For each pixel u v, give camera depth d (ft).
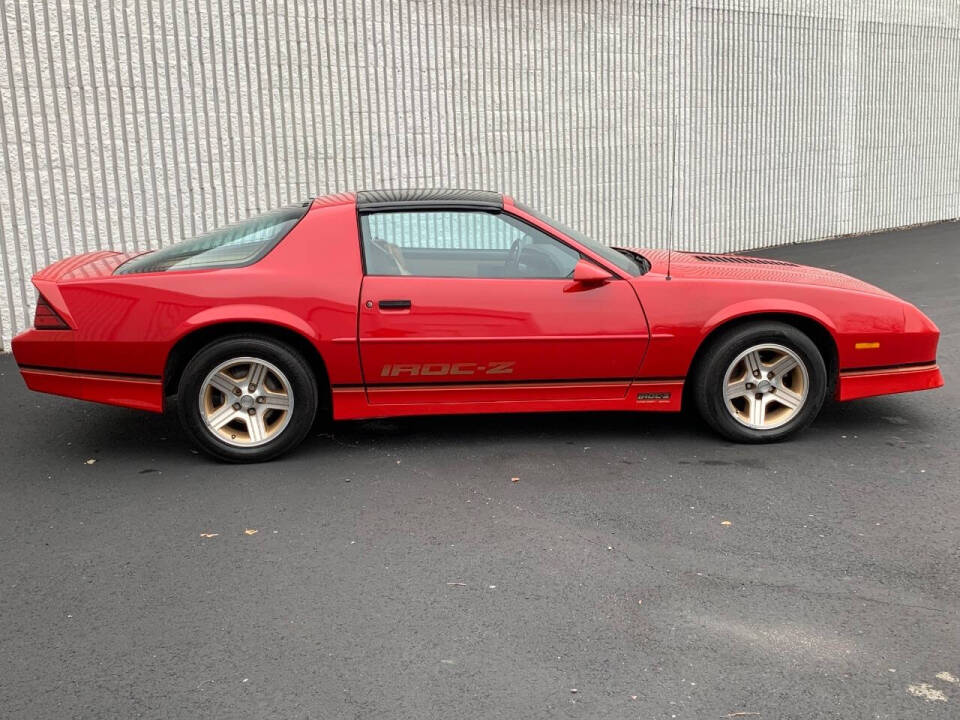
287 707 8.92
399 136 33.68
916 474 15.35
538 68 36.99
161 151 28.63
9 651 9.98
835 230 51.75
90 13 26.84
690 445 17.01
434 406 16.46
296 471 15.74
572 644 10.04
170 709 8.90
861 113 51.39
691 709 8.86
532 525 13.30
